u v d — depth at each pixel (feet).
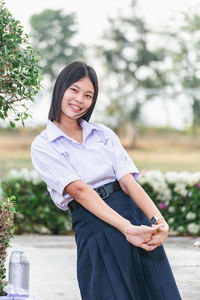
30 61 10.71
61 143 9.68
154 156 107.86
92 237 9.46
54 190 9.78
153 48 113.19
